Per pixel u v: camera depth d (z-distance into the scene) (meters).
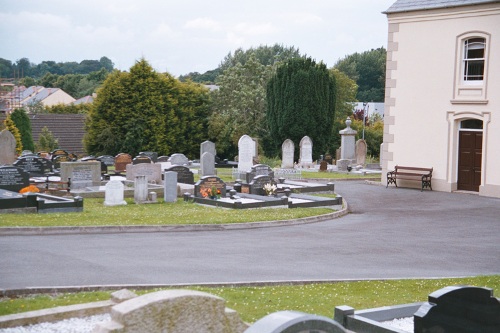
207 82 94.25
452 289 7.48
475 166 26.72
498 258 14.34
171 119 49.72
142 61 48.97
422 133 28.11
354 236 16.80
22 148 46.00
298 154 45.34
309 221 19.38
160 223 16.81
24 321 7.58
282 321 5.07
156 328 6.04
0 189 20.55
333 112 46.88
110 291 9.77
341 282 11.37
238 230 17.25
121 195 22.08
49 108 73.00
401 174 28.59
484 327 7.66
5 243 13.52
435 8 27.05
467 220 20.05
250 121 51.78
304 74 44.34
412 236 17.03
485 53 25.66
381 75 108.12
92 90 102.75
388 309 8.86
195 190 23.22
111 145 47.59
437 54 27.33
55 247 13.33
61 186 24.27
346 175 35.34
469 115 26.34
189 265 12.23
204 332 6.36
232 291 10.16
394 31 28.84
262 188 24.72
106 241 14.43
